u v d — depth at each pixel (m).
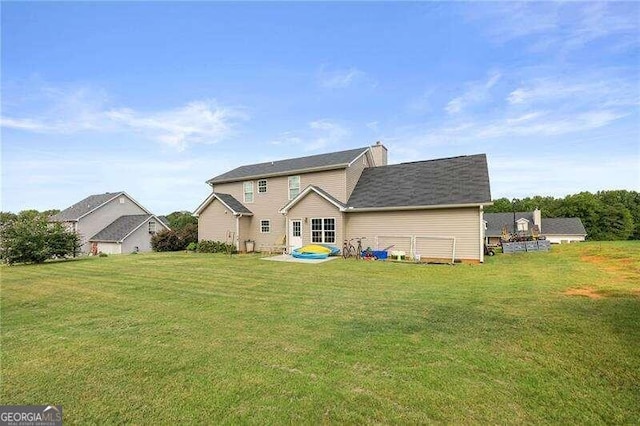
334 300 7.62
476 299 7.32
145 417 3.13
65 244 18.70
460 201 14.84
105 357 4.56
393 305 7.04
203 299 8.05
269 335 5.31
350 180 19.45
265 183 22.64
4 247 16.77
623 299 6.73
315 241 18.91
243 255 19.61
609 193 61.56
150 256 19.52
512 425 2.86
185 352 4.68
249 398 3.41
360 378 3.78
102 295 8.77
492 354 4.33
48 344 5.14
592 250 15.33
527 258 14.92
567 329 5.09
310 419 3.02
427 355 4.37
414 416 3.02
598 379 3.59
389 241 16.95
